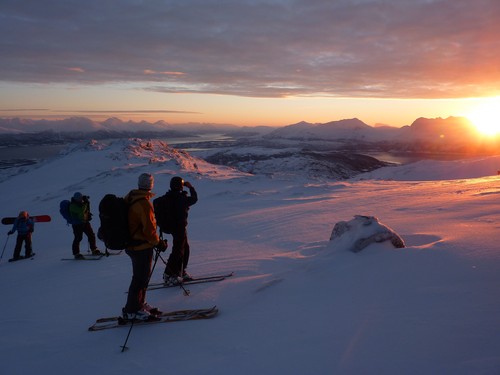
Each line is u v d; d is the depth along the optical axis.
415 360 2.85
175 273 6.16
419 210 11.75
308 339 3.51
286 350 3.39
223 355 3.56
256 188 30.08
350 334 3.44
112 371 3.66
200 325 4.43
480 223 7.43
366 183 30.94
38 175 59.72
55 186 50.03
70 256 11.48
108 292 6.56
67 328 5.07
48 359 4.14
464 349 2.86
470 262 4.50
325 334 3.54
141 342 4.25
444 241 5.48
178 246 6.14
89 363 3.92
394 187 25.16
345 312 3.91
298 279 5.16
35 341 4.73
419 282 4.25
